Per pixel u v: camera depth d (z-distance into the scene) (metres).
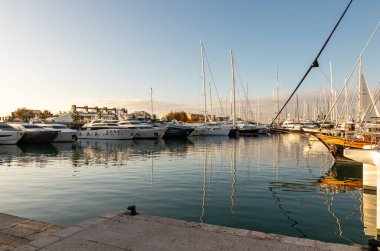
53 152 34.41
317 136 22.38
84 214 10.22
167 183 15.66
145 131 55.81
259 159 26.50
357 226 9.03
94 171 20.06
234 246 4.63
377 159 8.95
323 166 21.95
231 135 65.44
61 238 4.94
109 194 13.12
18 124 47.03
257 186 14.89
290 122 78.12
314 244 4.68
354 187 14.62
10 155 31.38
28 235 5.51
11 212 10.46
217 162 24.64
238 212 10.41
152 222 5.72
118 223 5.66
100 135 54.59
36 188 14.49
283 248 4.55
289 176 17.84
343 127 29.34
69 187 14.69
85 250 4.49
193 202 11.71
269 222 9.38
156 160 26.19
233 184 15.38
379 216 8.14
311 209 10.80
